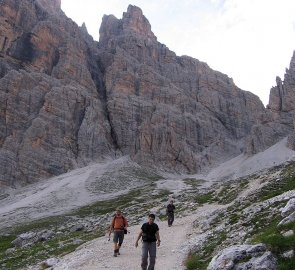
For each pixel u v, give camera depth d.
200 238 31.41
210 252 25.42
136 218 65.00
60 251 42.59
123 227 30.64
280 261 17.48
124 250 32.75
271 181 53.56
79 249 37.38
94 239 42.81
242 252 19.17
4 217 126.69
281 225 21.64
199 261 23.84
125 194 154.75
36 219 114.44
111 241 38.22
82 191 163.62
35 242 60.03
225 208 43.12
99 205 129.88
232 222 30.80
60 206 139.25
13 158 191.12
